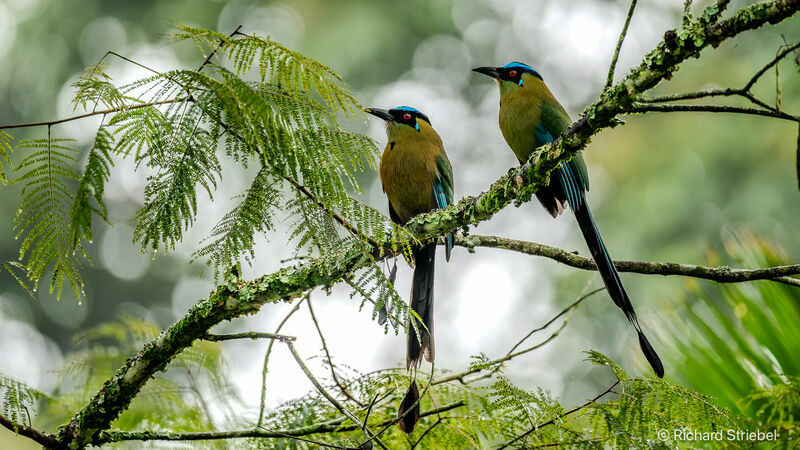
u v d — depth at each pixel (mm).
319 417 6777
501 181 7004
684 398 5918
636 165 19734
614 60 5801
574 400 19109
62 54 21000
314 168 5449
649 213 18938
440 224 7367
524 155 10391
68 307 22094
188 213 5312
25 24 21047
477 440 6512
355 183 5648
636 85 5707
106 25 21109
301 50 21953
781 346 6590
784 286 6738
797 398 5668
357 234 6004
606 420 5871
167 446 7574
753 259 7375
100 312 22188
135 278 22438
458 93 24938
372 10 22719
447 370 7086
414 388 6602
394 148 10445
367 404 6734
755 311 6758
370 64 23047
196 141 5258
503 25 24766
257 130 5180
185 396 8008
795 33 18156
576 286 20656
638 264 7266
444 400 6891
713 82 19109
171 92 5273
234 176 19109
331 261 6414
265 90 5457
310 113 5473
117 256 22359
